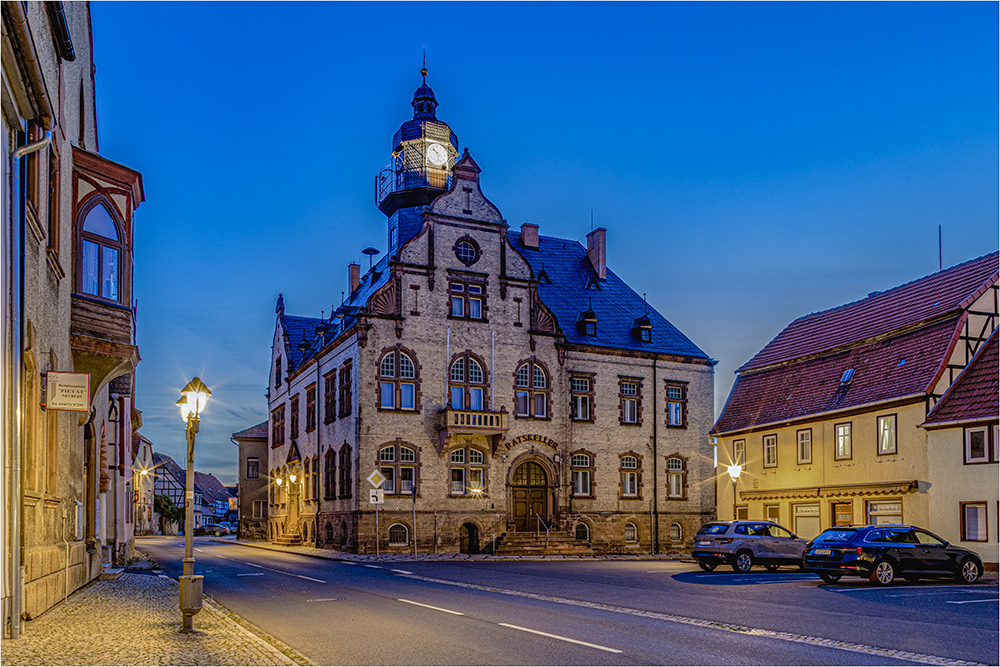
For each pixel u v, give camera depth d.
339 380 44.69
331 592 20.83
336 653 11.84
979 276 35.66
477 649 12.14
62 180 18.25
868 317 40.97
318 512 47.44
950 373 33.66
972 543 30.70
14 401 12.82
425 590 21.33
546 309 46.69
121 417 34.12
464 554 41.38
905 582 23.83
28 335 14.21
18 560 12.73
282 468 56.84
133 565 31.84
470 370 44.22
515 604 17.95
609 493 46.94
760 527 29.36
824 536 23.66
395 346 42.56
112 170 20.81
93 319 20.11
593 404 47.22
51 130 15.65
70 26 20.17
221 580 24.77
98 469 25.77
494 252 45.72
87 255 20.19
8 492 12.72
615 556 42.41
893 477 34.66
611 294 52.69
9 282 12.88
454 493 42.84
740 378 47.38
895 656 11.66
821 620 15.25
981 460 30.70
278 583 23.64
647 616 15.89
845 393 38.25
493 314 45.19
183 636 13.02
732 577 25.95
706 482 49.69
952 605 17.61
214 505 145.75
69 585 18.64
